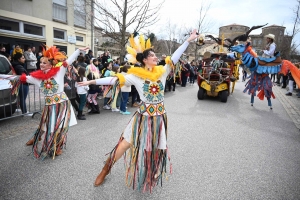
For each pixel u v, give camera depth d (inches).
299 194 100.9
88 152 137.8
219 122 220.4
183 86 521.0
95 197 93.9
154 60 88.8
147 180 95.6
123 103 235.3
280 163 133.0
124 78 89.7
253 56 256.2
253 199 96.1
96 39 709.3
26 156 129.3
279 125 217.3
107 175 111.6
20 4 448.1
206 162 130.4
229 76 323.0
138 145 92.2
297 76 220.7
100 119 214.4
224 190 102.2
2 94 176.7
